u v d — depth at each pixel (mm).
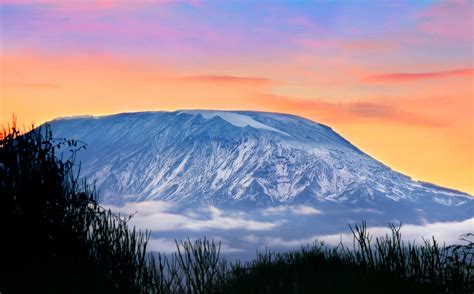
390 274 6500
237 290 6707
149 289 6535
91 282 6453
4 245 6605
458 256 6262
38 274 6449
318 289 6672
